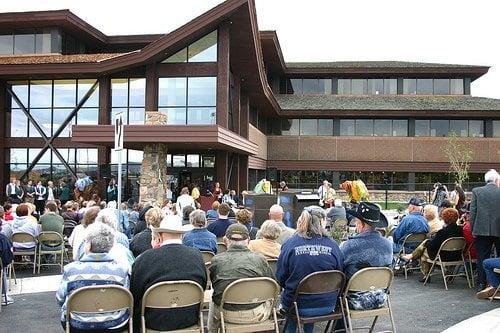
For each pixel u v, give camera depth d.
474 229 8.72
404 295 8.96
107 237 4.98
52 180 26.00
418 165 38.81
